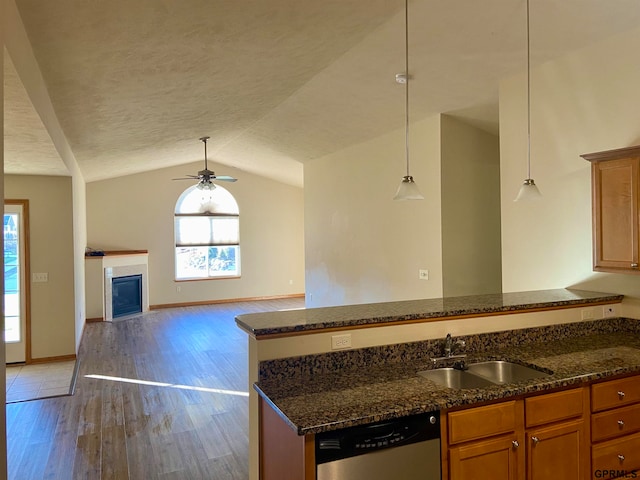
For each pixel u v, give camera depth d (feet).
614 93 10.28
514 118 12.86
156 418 12.35
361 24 10.78
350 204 22.03
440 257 16.22
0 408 5.60
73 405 13.34
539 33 10.60
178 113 16.24
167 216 31.76
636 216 9.00
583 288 11.12
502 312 8.76
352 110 17.22
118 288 28.30
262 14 9.40
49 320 18.15
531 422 6.70
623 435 7.50
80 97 11.80
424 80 13.80
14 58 6.62
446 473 6.12
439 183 16.24
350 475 5.52
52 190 18.03
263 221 34.94
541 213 12.12
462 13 10.22
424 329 8.07
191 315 28.60
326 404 5.90
